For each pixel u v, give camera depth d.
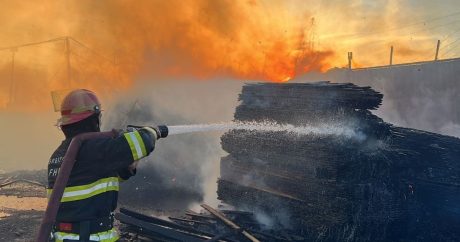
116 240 2.57
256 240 5.93
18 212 8.13
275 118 7.49
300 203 6.81
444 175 6.99
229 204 7.99
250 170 7.77
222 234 6.12
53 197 2.27
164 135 2.71
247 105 8.05
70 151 2.38
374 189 6.48
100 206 2.48
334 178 6.51
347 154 6.50
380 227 6.54
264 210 7.30
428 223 6.86
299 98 7.14
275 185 7.30
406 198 6.77
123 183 10.32
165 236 6.08
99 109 2.66
